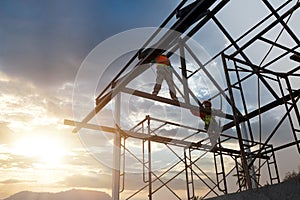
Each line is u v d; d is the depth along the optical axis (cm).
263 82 759
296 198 269
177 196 877
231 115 858
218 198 354
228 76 573
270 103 791
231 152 1018
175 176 923
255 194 309
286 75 614
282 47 600
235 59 616
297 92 700
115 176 743
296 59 616
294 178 280
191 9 473
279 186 289
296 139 507
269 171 984
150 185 856
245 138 984
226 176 973
